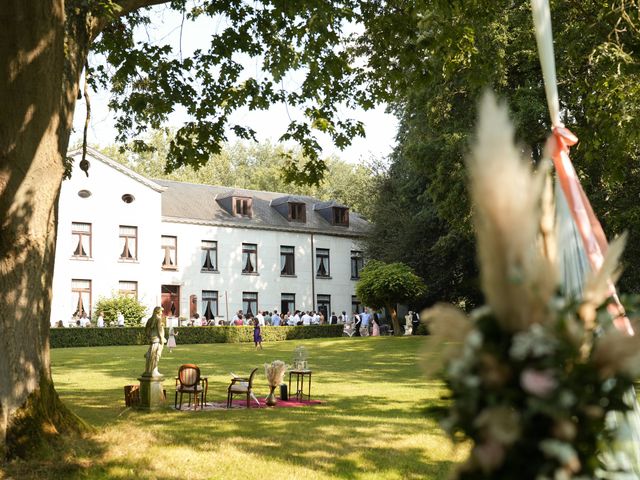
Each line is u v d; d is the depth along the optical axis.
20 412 8.62
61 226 39.28
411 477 7.77
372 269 39.28
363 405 13.46
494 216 2.12
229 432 10.35
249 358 25.80
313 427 10.85
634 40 13.66
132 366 22.70
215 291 44.50
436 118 25.25
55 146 8.86
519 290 2.15
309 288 48.25
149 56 13.42
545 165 2.24
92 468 7.96
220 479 7.62
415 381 17.69
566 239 4.10
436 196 26.20
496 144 2.10
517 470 2.10
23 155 8.53
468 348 2.19
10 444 8.38
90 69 13.66
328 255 49.59
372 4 13.04
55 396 9.32
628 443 3.46
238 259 45.56
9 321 8.68
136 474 7.76
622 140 14.22
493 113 2.12
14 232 8.70
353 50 13.59
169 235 43.19
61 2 8.16
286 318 44.88
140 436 9.72
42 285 9.07
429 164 26.48
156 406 12.84
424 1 12.20
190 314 43.28
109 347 32.91
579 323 2.26
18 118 8.34
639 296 2.44
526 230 2.14
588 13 14.20
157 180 47.09
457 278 39.59
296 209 49.00
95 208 40.44
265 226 46.53
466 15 12.55
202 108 13.88
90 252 40.12
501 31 19.97
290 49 13.51
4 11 7.76
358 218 54.25
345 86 14.12
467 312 39.75
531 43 19.67
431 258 39.22
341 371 20.64
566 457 2.03
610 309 2.97
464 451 9.00
